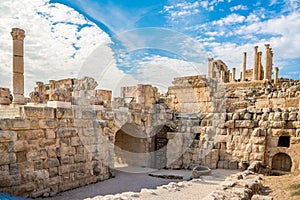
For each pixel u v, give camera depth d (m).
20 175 10.01
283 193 9.91
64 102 12.90
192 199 9.73
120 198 9.70
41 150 11.05
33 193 10.45
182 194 10.46
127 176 16.30
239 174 12.66
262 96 21.14
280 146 15.46
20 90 16.47
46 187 11.09
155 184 14.16
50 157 11.49
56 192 11.54
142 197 9.98
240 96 24.36
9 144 9.77
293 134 14.90
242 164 16.06
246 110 17.25
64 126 12.38
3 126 9.66
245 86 32.22
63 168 12.07
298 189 10.18
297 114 14.98
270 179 12.76
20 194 9.92
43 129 11.29
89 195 11.47
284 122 15.27
